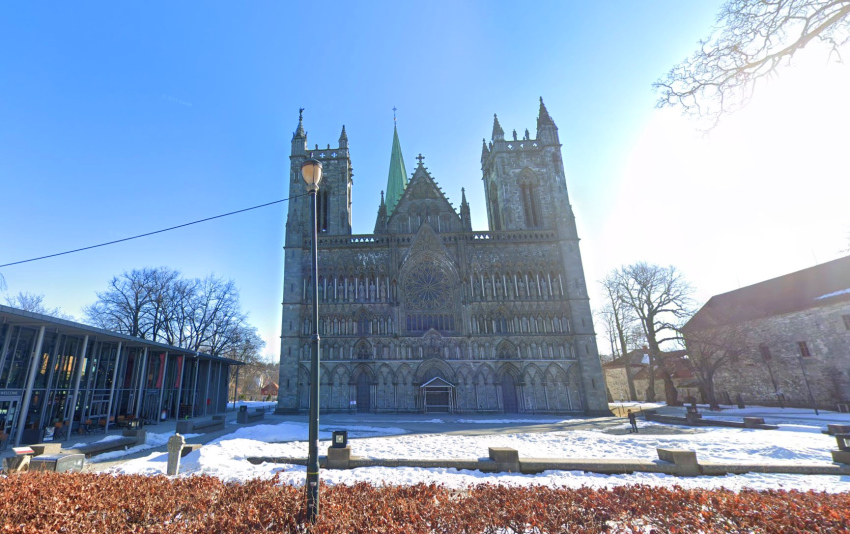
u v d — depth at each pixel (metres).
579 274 58.97
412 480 14.20
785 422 34.97
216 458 17.58
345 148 69.44
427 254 60.16
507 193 66.31
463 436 28.16
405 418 46.69
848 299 47.66
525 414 52.25
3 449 22.50
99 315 66.56
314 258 11.35
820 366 50.50
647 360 93.31
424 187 65.94
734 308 63.03
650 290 64.31
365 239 61.19
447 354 55.28
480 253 60.53
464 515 9.16
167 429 32.84
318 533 7.95
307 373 54.47
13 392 25.50
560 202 63.38
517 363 54.91
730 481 14.28
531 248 61.06
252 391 126.44
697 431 29.52
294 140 67.88
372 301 57.44
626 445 22.14
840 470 15.20
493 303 57.81
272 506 9.66
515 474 15.43
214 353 71.19
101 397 34.03
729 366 62.94
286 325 55.88
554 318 57.53
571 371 54.88
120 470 16.48
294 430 32.25
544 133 68.00
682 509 9.89
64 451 18.05
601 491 11.34
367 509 9.55
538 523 8.73
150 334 68.31
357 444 23.33
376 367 54.44
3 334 25.02
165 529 8.14
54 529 8.08
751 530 8.69
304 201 63.16
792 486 13.57
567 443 23.48
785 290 60.28
